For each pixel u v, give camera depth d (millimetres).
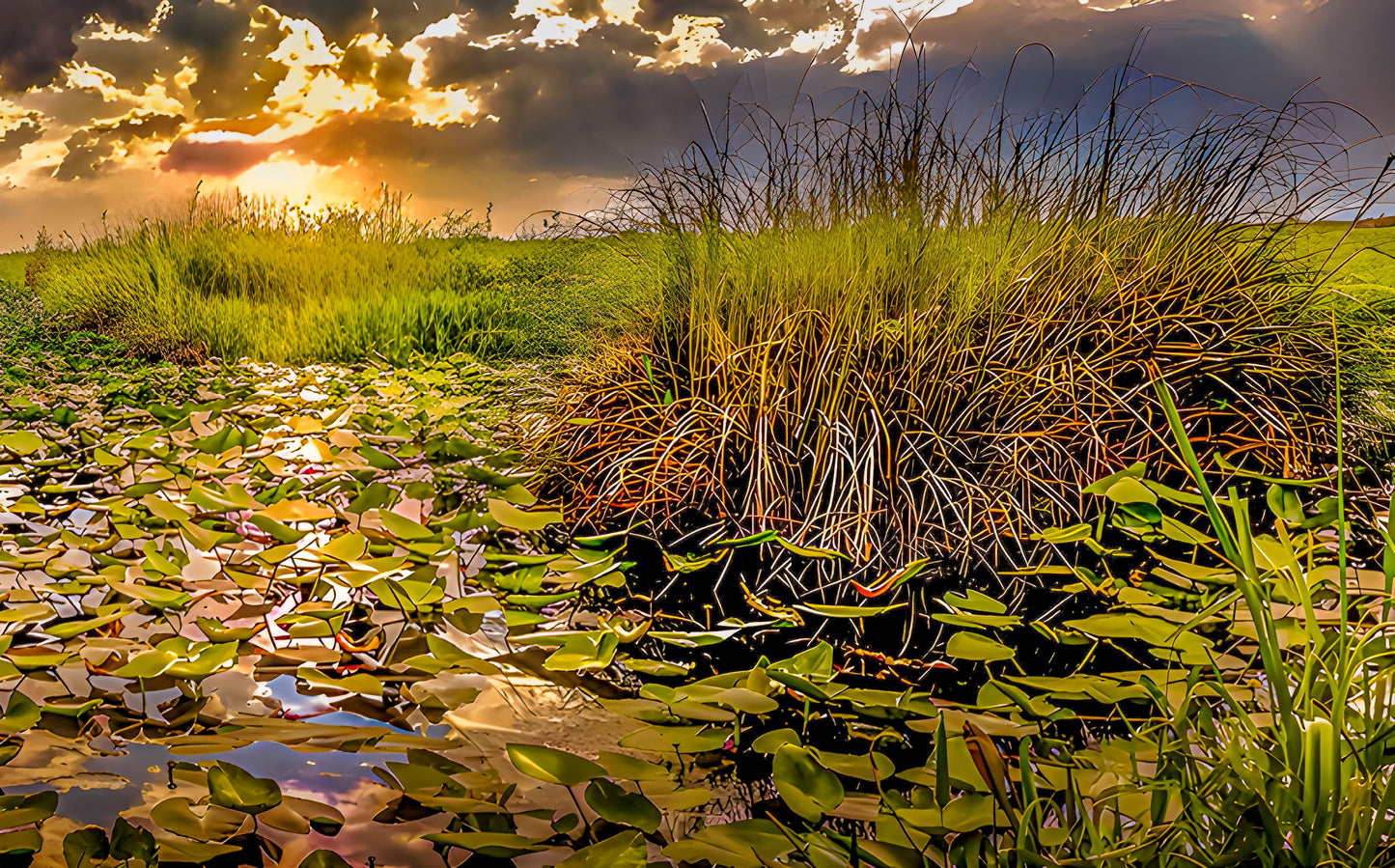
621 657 1427
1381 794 842
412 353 5359
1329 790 811
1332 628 1315
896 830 899
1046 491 1889
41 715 1142
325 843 882
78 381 4387
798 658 1314
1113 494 1571
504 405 3615
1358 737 910
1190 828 835
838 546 1782
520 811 959
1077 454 1961
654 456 2156
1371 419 2162
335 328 5609
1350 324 2191
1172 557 1751
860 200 2299
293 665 1339
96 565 1747
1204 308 2152
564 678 1327
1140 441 1937
